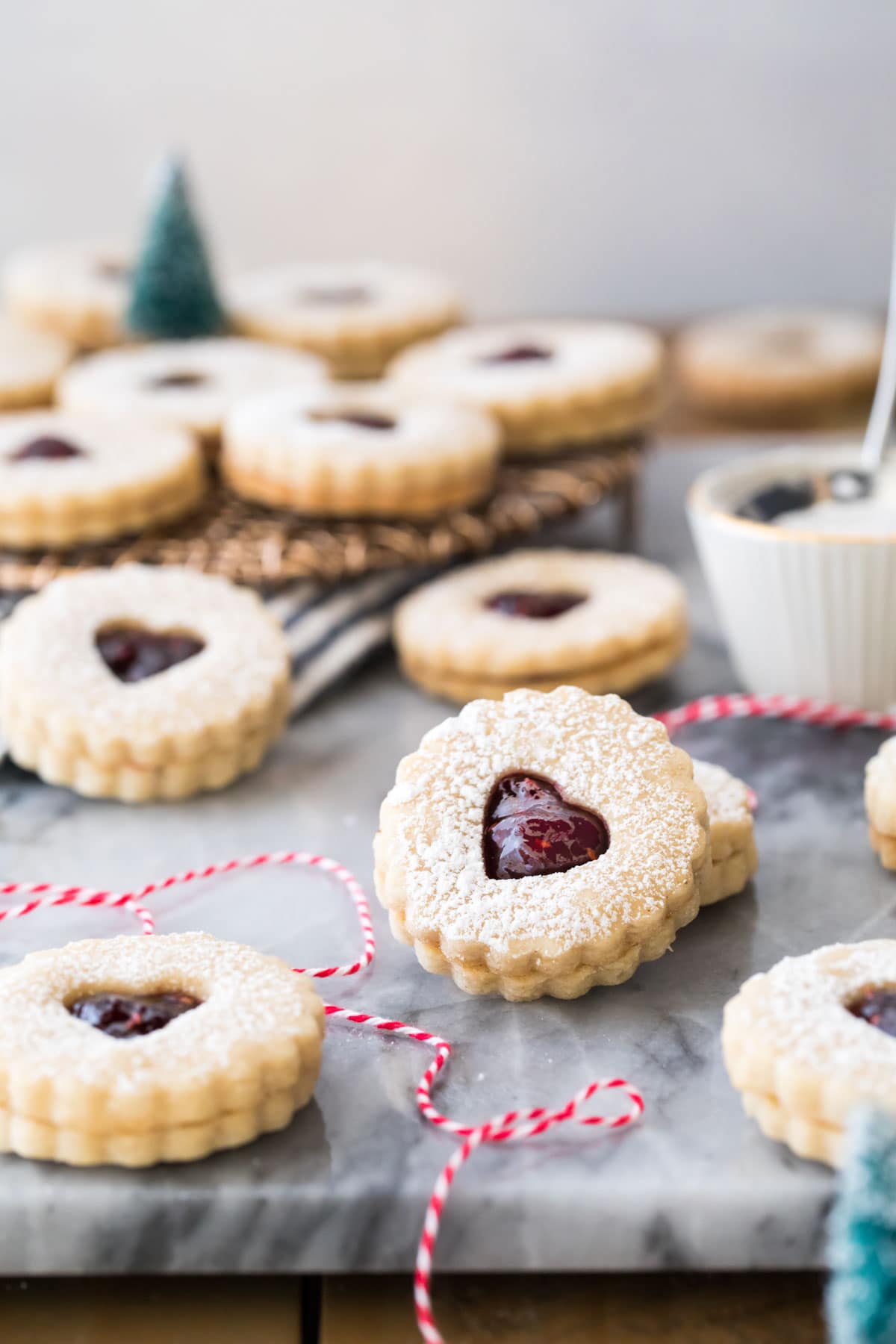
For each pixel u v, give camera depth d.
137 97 0.84
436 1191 0.39
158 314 0.66
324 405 0.58
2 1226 0.39
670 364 0.84
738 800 0.46
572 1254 0.40
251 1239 0.40
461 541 0.55
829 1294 0.37
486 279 0.91
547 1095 0.41
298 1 0.83
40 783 0.50
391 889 0.42
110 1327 0.40
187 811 0.49
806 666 0.51
